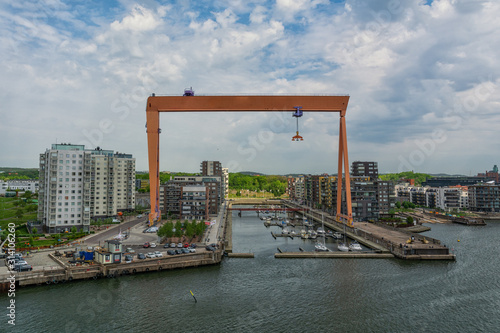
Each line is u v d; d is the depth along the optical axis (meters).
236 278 79.56
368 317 59.91
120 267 79.94
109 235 119.81
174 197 177.50
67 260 82.75
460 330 55.91
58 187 123.94
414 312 62.03
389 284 75.94
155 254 87.62
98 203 154.88
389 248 106.19
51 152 123.88
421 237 113.56
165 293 69.50
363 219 170.38
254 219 196.25
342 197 179.00
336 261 95.69
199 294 69.19
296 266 90.12
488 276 81.75
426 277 80.88
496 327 56.91
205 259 89.94
